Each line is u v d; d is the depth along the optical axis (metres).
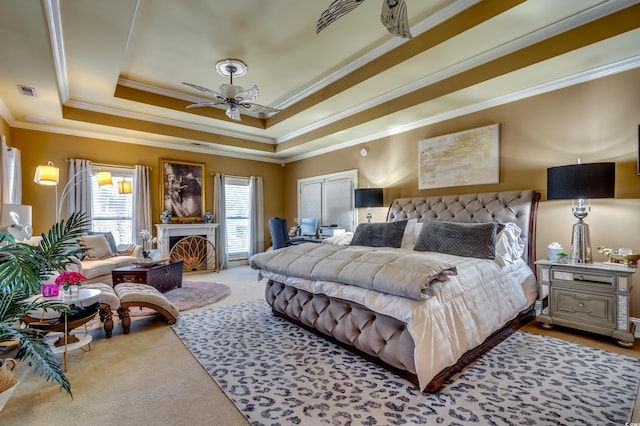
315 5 2.76
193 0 2.68
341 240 4.48
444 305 2.08
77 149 5.05
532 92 3.42
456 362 2.04
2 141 3.75
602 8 2.43
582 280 2.75
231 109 3.96
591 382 1.99
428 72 3.53
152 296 3.07
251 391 1.92
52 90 3.47
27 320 2.48
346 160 5.88
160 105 4.70
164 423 1.62
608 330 2.59
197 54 3.58
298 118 5.25
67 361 2.35
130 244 5.43
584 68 2.96
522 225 3.36
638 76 2.79
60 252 2.04
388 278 2.11
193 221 6.20
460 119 4.09
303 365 2.26
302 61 3.75
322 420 1.64
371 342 2.23
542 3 2.38
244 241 7.09
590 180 2.61
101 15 2.49
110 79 3.71
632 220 2.83
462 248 2.94
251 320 3.29
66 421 1.64
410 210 4.45
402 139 4.84
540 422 1.60
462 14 2.74
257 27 3.08
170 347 2.61
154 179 5.79
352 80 3.92
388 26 2.12
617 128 2.90
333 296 2.50
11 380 1.63
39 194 4.73
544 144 3.36
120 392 1.92
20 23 2.24
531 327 3.01
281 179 7.64
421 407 1.74
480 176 3.87
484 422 1.61
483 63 3.21
